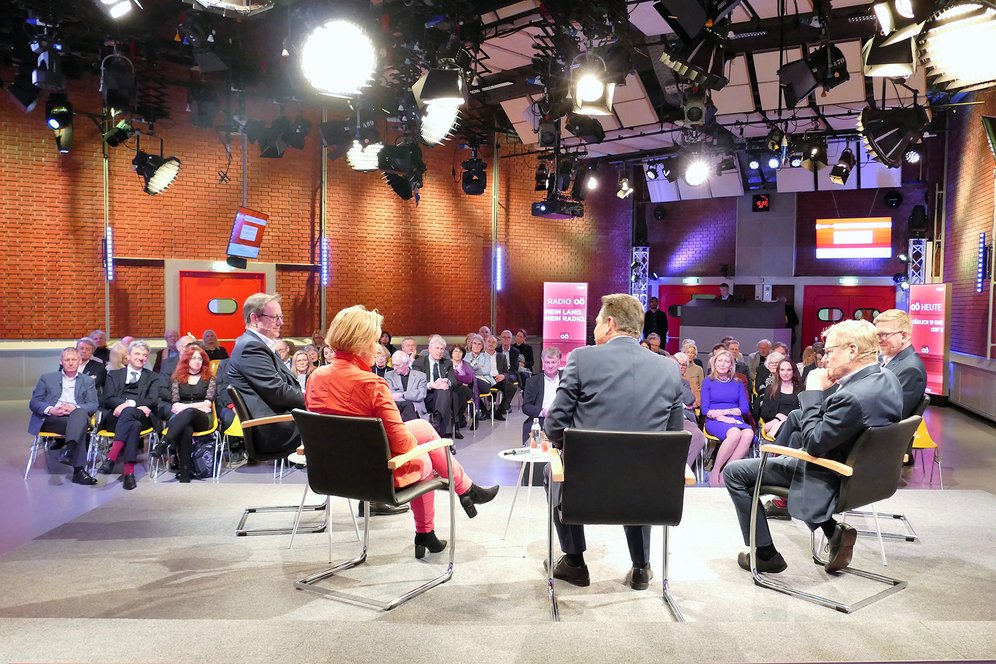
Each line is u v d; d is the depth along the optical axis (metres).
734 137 11.73
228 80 6.66
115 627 2.49
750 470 3.30
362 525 4.03
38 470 6.04
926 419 9.37
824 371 3.24
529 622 2.74
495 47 8.86
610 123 11.09
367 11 4.99
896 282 13.31
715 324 12.96
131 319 10.26
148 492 4.78
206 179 10.67
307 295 11.58
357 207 11.95
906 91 9.20
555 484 3.10
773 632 2.50
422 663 2.23
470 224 13.20
